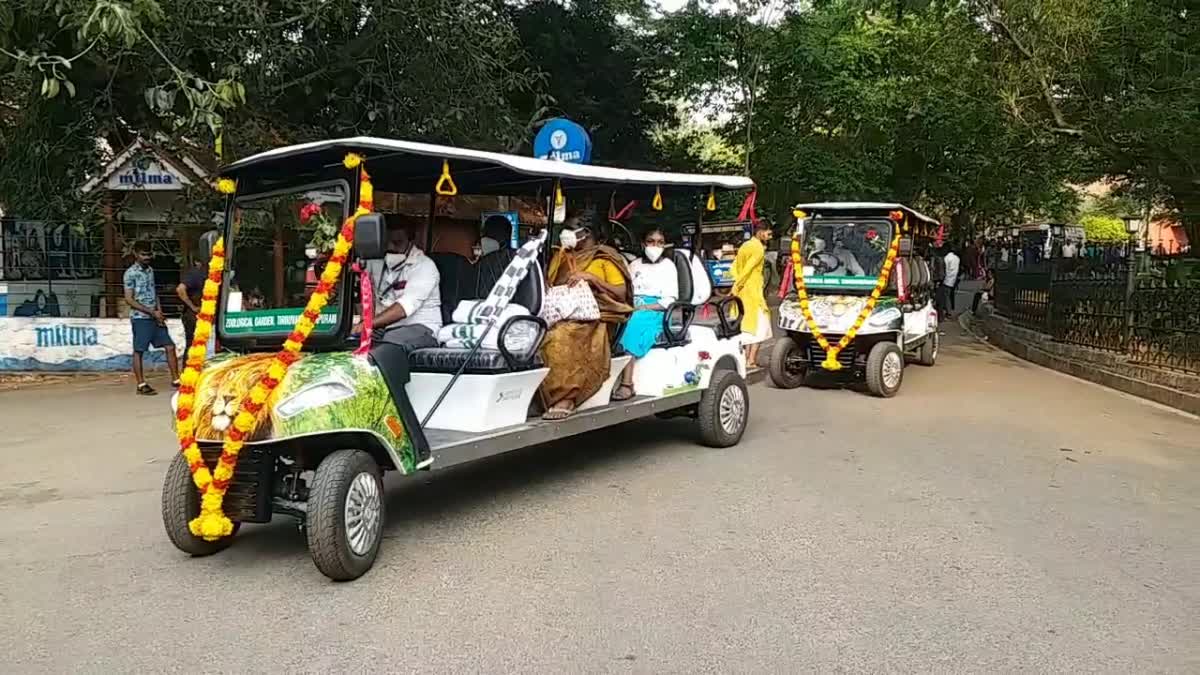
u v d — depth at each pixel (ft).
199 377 17.60
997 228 164.35
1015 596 16.33
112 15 29.40
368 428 17.16
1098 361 44.11
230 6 40.27
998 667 13.66
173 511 17.83
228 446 16.44
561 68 67.67
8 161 44.75
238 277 19.12
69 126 43.78
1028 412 34.45
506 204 27.66
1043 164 61.87
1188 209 53.98
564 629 14.94
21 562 18.28
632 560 18.11
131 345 43.62
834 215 40.91
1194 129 42.63
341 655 14.10
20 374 42.24
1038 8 45.96
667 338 26.45
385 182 23.38
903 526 20.25
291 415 16.44
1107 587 16.79
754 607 15.79
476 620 15.31
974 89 57.06
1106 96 47.52
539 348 22.06
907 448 28.04
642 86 74.23
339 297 17.93
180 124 40.68
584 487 23.62
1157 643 14.48
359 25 47.24
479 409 20.25
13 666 13.79
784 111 79.87
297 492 17.74
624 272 24.82
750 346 42.78
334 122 49.73
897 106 76.07
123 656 14.12
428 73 46.39
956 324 75.61
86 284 45.27
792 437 29.71
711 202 28.76
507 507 21.86
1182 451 27.91
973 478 24.44
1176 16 45.14
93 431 30.68
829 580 17.03
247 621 15.38
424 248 24.71
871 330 37.40
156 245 44.75
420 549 18.88
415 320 21.34
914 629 14.94
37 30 36.40
